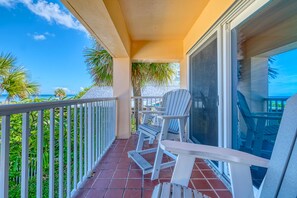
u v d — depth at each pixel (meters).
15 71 4.00
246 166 0.88
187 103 2.33
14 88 3.85
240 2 1.62
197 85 3.15
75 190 1.68
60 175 1.43
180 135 2.19
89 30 2.42
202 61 2.88
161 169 2.23
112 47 3.19
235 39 1.91
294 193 0.69
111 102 3.42
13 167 1.72
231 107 1.96
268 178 0.84
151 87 5.94
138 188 1.80
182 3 2.48
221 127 2.07
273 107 1.42
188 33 3.59
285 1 1.33
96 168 2.28
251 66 1.69
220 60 2.10
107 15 1.99
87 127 2.07
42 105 1.17
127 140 3.75
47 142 2.02
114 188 1.80
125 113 3.95
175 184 0.99
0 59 3.91
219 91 2.10
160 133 2.10
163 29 3.45
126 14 2.85
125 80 3.96
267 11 1.48
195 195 0.91
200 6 2.56
